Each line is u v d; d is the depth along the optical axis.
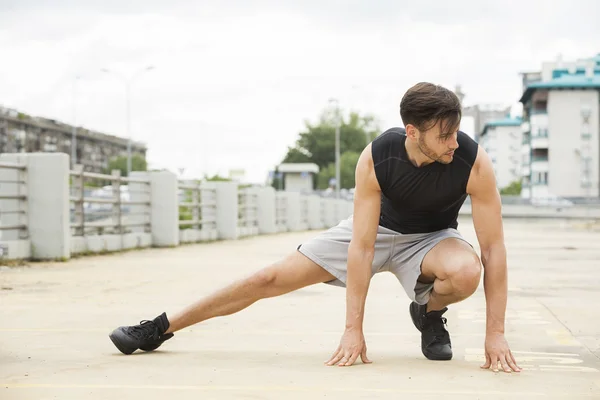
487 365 4.36
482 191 4.27
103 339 5.46
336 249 4.61
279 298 8.03
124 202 17.95
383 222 4.59
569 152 91.50
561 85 90.69
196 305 4.82
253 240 25.12
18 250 13.23
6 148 124.00
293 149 143.50
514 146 132.00
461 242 4.44
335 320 6.44
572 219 66.75
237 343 5.30
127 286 9.49
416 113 3.94
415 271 4.48
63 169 13.64
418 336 5.68
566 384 3.95
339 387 3.86
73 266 12.71
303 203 38.75
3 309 7.21
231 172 59.41
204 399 3.61
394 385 3.91
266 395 3.69
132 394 3.71
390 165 4.26
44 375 4.17
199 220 23.55
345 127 142.12
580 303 7.74
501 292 4.37
